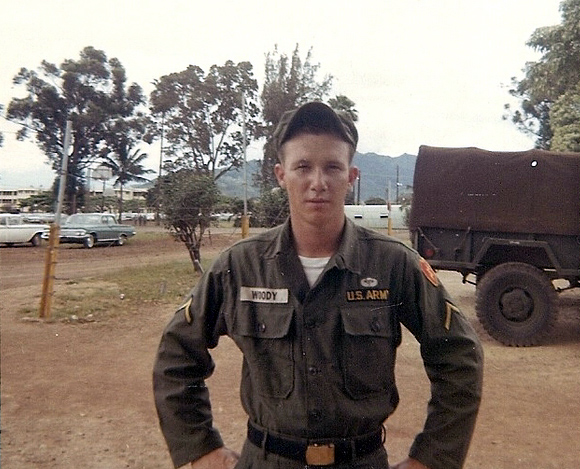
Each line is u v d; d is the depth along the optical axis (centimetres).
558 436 463
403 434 461
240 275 177
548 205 784
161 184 1566
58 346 744
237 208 1969
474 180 818
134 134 3703
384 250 176
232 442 445
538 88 2095
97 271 1537
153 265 1670
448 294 182
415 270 176
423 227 845
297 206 173
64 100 3478
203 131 3978
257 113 3116
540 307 773
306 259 174
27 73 3412
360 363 166
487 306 791
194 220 1473
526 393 574
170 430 186
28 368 642
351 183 182
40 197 4288
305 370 167
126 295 1117
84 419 490
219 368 653
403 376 625
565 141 1822
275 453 170
